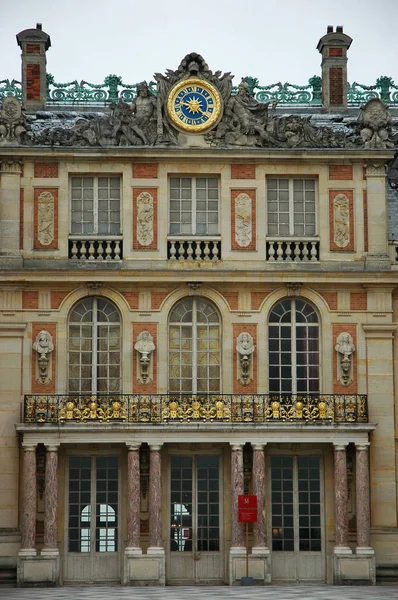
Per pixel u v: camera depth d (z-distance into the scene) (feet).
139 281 161.07
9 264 160.45
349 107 188.65
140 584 154.10
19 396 158.81
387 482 159.22
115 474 159.84
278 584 157.99
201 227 164.55
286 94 187.93
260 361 161.68
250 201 164.35
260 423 156.15
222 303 162.40
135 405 157.99
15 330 159.94
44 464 157.07
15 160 162.61
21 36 183.01
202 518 159.94
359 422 157.89
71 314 162.09
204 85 165.48
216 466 160.86
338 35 186.80
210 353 162.50
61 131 163.32
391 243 165.17
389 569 157.79
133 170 164.04
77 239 162.61
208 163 164.66
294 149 163.94
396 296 163.84
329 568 158.81
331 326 162.50
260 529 155.33
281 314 163.63
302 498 160.35
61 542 157.48
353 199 165.07
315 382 162.50
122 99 170.60
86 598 130.93
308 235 164.96
